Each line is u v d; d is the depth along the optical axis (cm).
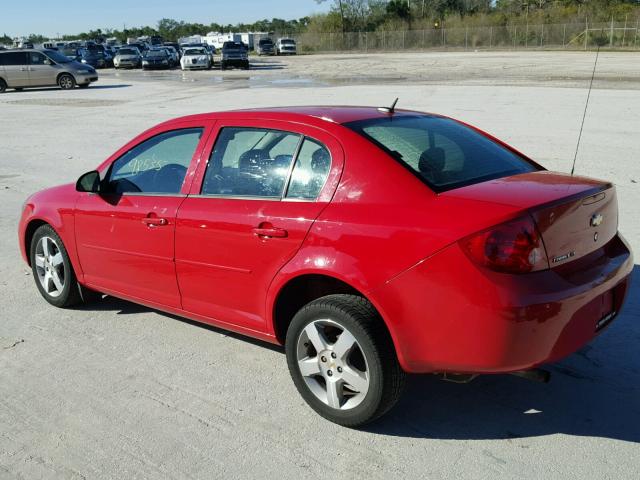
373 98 2045
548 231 309
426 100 1917
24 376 428
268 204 375
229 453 338
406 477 313
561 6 6806
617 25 5344
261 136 395
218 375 421
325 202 352
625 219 710
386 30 8462
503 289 297
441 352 316
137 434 358
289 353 368
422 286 312
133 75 4241
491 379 404
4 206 935
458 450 333
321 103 1970
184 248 418
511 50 6216
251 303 392
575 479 306
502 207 306
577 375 403
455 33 7212
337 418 355
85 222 488
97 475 325
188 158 432
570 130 1310
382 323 333
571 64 3588
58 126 1802
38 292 585
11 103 2545
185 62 4606
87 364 442
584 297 315
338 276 335
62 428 366
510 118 1494
